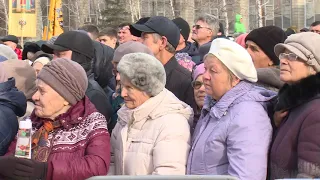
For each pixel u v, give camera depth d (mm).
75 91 4184
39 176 3895
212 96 4105
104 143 4094
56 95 4160
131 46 5340
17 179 3846
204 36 8430
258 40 4781
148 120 4273
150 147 4172
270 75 4461
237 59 3984
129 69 4250
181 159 4102
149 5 38719
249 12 38125
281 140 3695
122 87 4340
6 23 37469
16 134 4520
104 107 5238
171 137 4137
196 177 2414
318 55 3742
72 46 5531
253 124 3797
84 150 4090
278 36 4770
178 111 4309
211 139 3918
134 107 4320
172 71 5754
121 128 4453
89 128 4141
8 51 7094
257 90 4055
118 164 4336
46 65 4219
